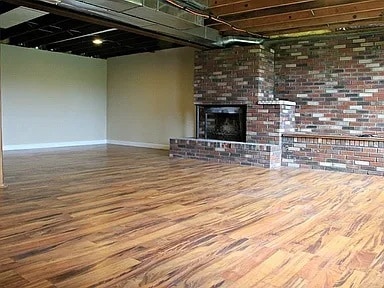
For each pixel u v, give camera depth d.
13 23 6.03
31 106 8.52
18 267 2.13
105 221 3.04
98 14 4.49
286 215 3.27
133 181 4.75
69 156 7.20
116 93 9.84
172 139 7.32
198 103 7.32
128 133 9.62
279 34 6.22
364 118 6.04
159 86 8.88
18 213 3.23
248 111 6.61
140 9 4.32
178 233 2.77
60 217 3.13
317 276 2.06
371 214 3.32
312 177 5.19
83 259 2.26
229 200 3.79
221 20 5.40
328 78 6.34
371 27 5.51
